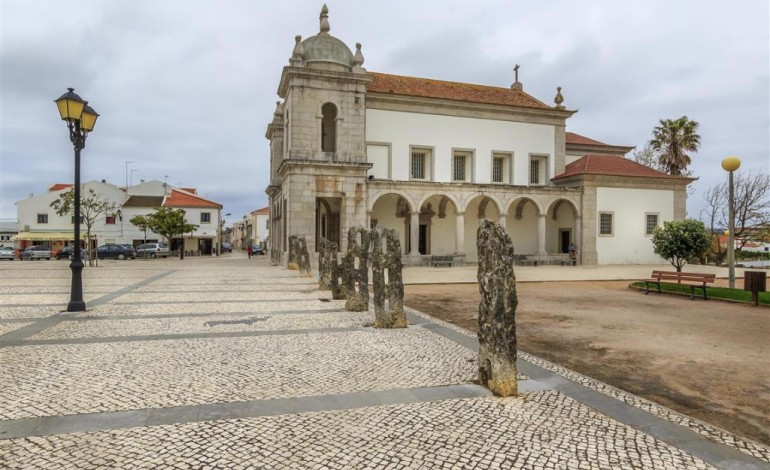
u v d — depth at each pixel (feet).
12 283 62.13
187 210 195.00
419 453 13.67
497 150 120.26
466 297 51.31
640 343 29.19
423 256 104.73
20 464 12.73
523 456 13.56
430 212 118.93
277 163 132.26
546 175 124.57
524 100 130.21
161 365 22.47
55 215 180.75
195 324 33.01
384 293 32.78
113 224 184.75
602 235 115.03
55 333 29.58
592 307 44.39
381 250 33.01
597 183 114.73
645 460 13.35
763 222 137.59
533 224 126.31
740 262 130.31
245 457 13.30
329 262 55.06
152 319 34.76
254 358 23.98
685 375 22.44
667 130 145.89
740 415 17.42
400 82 122.01
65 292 51.70
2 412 16.40
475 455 13.58
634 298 51.21
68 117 36.76
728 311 41.98
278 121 131.95
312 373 21.53
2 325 32.07
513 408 17.40
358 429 15.34
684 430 15.51
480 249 20.42
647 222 119.03
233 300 45.68
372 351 25.81
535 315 39.75
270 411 16.81
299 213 93.50
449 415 16.65
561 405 17.76
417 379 20.88
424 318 36.78
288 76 96.22
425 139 114.21
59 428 15.14
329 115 110.11
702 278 49.67
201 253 199.21
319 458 13.29
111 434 14.71
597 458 13.46
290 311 39.09
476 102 116.57
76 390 18.76
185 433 14.85
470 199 108.47
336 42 102.22
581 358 25.55
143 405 17.24
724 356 26.00
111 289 55.01
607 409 17.37
